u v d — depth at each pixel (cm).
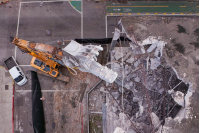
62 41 1605
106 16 1619
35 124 1521
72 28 1619
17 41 1154
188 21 1328
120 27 1306
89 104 1535
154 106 1312
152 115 1265
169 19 1327
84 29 1614
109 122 1348
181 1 1606
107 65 1439
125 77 1368
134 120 1305
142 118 1293
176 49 1286
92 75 1559
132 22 1313
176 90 1259
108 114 1371
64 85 1568
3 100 1576
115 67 1392
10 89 1583
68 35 1612
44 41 1617
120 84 1377
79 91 1558
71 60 1102
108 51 1559
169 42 1292
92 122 1526
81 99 1547
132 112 1350
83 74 1565
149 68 1336
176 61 1269
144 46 1312
